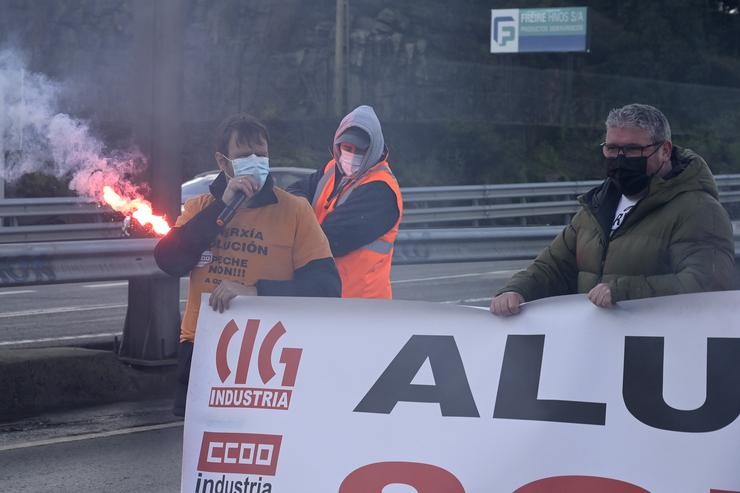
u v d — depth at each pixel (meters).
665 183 4.91
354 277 6.61
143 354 10.65
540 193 36.19
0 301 17.58
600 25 66.88
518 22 57.56
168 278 10.64
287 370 4.95
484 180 48.69
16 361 10.02
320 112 48.06
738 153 56.38
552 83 55.16
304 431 4.86
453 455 4.61
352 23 51.31
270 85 47.97
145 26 10.54
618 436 4.38
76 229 26.16
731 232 4.91
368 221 6.55
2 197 31.47
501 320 4.66
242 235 5.93
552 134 53.44
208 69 46.88
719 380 4.28
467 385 4.65
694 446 4.26
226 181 6.07
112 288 19.44
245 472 4.94
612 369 4.45
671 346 4.38
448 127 49.34
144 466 8.18
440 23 56.50
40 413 9.80
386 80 50.44
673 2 68.12
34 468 8.09
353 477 4.75
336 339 4.90
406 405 4.73
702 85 63.00
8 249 9.58
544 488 4.46
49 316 15.86
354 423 4.79
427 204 35.25
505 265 23.59
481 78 53.28
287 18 49.62
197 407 5.11
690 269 4.75
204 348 5.15
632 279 4.74
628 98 58.00
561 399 4.50
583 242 5.25
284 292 5.75
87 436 9.03
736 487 4.18
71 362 10.26
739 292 4.28
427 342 4.75
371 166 6.70
